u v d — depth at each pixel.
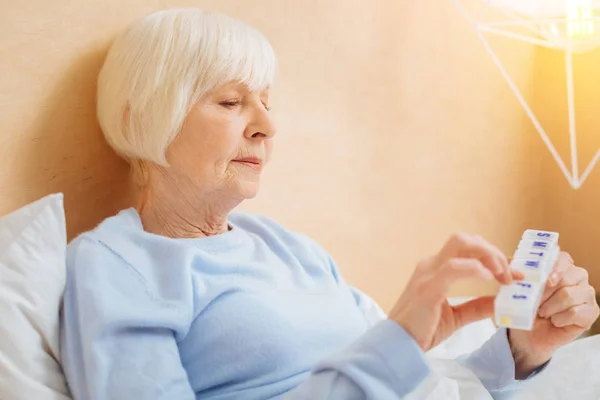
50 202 0.87
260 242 1.09
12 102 0.96
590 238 2.15
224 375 0.89
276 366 0.90
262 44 1.05
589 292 0.85
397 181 1.73
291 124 1.44
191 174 1.00
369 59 1.63
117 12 1.11
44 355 0.82
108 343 0.81
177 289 0.88
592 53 2.11
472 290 1.97
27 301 0.81
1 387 0.77
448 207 1.89
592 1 1.84
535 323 0.91
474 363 1.00
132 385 0.78
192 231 1.04
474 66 1.97
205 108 0.99
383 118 1.68
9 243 0.83
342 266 1.58
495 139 2.05
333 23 1.53
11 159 0.96
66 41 1.03
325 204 1.53
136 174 1.08
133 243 0.93
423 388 0.73
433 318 0.67
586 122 2.14
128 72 0.99
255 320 0.91
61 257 0.86
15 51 0.96
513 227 2.14
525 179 2.17
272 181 1.40
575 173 1.81
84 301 0.83
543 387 1.18
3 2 0.95
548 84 2.20
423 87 1.79
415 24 1.76
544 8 2.07
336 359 0.68
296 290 1.03
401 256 1.75
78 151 1.05
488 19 2.02
